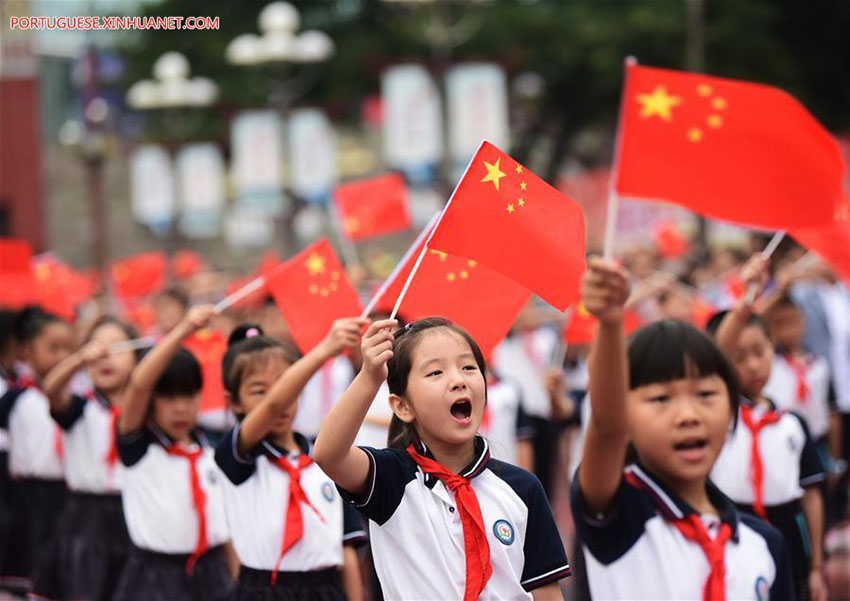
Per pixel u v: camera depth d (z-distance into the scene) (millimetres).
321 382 15445
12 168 56531
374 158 67812
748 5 55156
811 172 8688
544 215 7449
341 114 42250
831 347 18734
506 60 35250
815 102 60812
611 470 7203
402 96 35031
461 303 8742
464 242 7355
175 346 10961
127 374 13391
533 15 53688
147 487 11430
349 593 10148
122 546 13234
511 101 56000
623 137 8609
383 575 6891
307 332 11219
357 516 10273
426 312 8758
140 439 11438
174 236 46406
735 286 18375
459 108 34781
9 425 14969
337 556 9953
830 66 60500
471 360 6816
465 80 34750
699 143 8625
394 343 6953
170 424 11422
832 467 16109
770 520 10977
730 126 8641
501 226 7402
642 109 8633
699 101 8641
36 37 57344
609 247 6879
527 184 7477
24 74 56656
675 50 54094
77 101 69312
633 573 7469
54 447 14867
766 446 10945
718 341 10398
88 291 23641
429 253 8820
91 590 13117
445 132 37750
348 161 67188
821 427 15688
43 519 14953
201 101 45250
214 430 16062
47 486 14953
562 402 14547
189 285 27016
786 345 15086
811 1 59031
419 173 35844
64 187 67000
